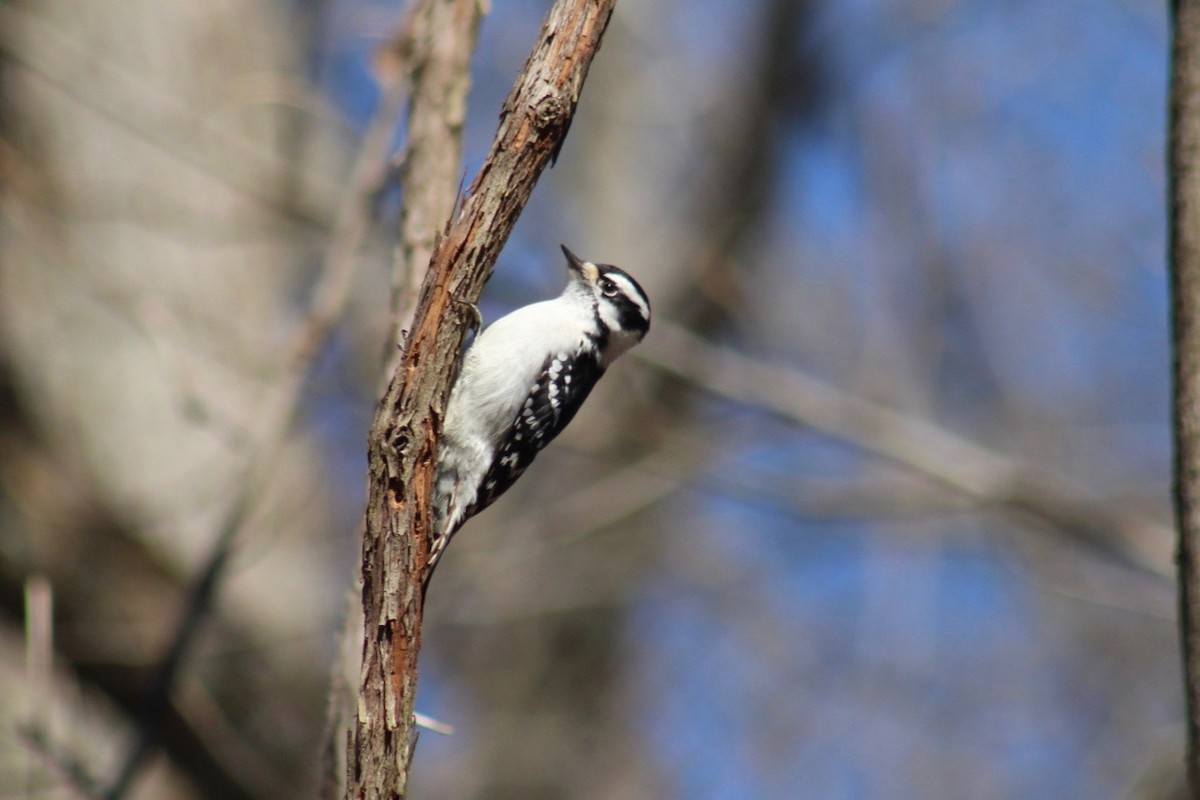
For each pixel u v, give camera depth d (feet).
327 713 24.88
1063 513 46.50
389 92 34.30
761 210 61.82
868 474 53.52
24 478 45.21
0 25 45.14
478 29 27.07
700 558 60.39
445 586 50.03
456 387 30.81
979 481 46.78
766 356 60.85
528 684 57.67
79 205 48.88
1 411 45.80
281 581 47.57
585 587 55.06
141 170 49.78
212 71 51.83
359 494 55.06
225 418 44.98
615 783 55.72
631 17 63.52
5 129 48.65
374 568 20.54
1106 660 65.67
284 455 47.80
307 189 46.80
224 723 43.83
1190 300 20.63
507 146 21.36
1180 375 20.53
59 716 40.83
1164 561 45.83
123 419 46.85
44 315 47.26
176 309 48.67
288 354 35.22
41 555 44.60
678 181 61.98
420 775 56.34
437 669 58.80
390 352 25.43
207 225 50.03
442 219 26.02
